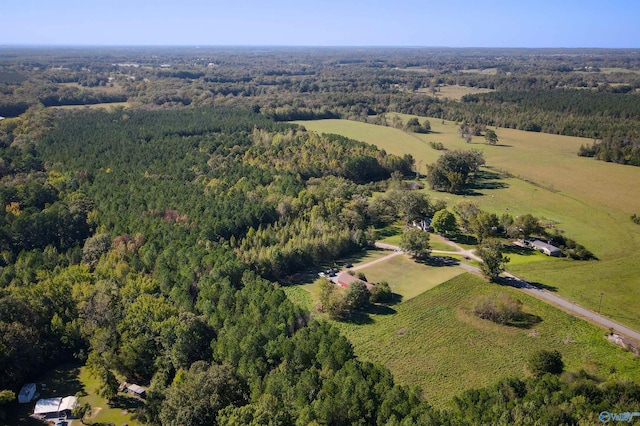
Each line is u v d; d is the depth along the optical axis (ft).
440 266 502.38
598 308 418.51
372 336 379.35
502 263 479.82
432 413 255.09
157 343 337.52
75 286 388.78
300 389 276.41
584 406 265.75
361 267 499.92
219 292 385.91
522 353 357.61
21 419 290.97
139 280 401.08
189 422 264.31
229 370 291.38
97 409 302.86
